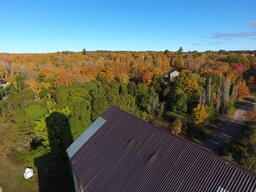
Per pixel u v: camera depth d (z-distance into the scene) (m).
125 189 8.61
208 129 32.78
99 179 9.82
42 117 21.05
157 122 36.09
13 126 26.34
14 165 21.66
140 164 9.11
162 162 8.55
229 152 23.05
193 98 40.53
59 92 28.75
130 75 61.16
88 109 27.42
